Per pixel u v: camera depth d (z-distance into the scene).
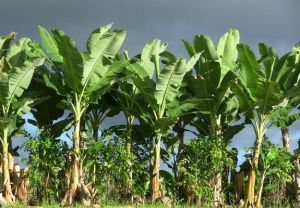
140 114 18.19
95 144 16.47
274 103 16.17
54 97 18.22
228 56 18.34
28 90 18.23
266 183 18.11
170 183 18.53
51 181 16.64
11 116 16.33
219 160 17.09
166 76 17.00
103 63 16.53
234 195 17.97
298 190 17.98
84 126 18.16
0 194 15.63
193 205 16.83
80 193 15.80
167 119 17.38
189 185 17.48
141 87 17.22
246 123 19.14
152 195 17.39
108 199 17.23
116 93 18.86
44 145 16.16
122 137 17.70
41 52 17.23
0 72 16.08
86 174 17.09
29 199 16.22
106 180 17.31
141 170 17.81
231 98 18.73
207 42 17.80
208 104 18.44
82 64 15.76
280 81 17.03
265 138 17.45
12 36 18.06
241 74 16.80
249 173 16.66
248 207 16.48
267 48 17.52
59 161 16.48
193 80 18.08
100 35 16.25
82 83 16.45
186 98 19.44
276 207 17.33
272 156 16.61
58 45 15.38
